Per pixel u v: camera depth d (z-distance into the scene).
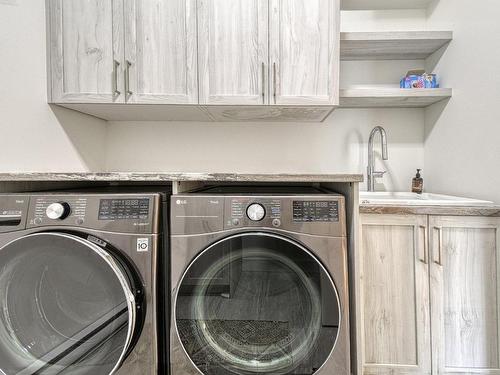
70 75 1.62
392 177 2.07
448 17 1.79
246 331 1.11
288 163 2.11
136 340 1.08
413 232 1.41
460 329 1.39
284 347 1.10
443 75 1.84
